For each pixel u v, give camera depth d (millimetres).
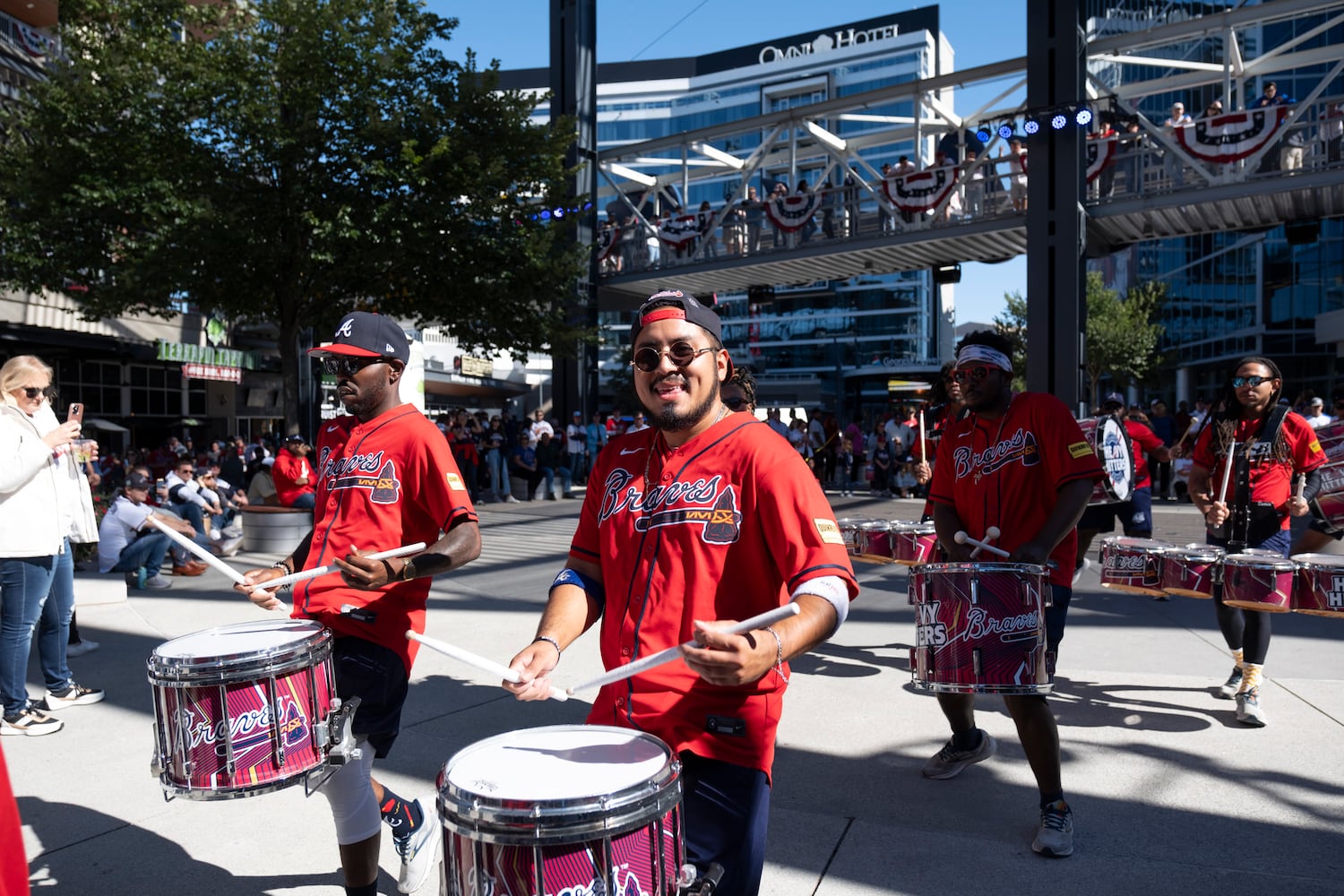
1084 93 16109
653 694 1940
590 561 2236
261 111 14836
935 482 4027
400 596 2836
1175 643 6309
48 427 4922
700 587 1938
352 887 2738
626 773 1658
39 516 4754
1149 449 8352
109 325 22984
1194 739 4422
